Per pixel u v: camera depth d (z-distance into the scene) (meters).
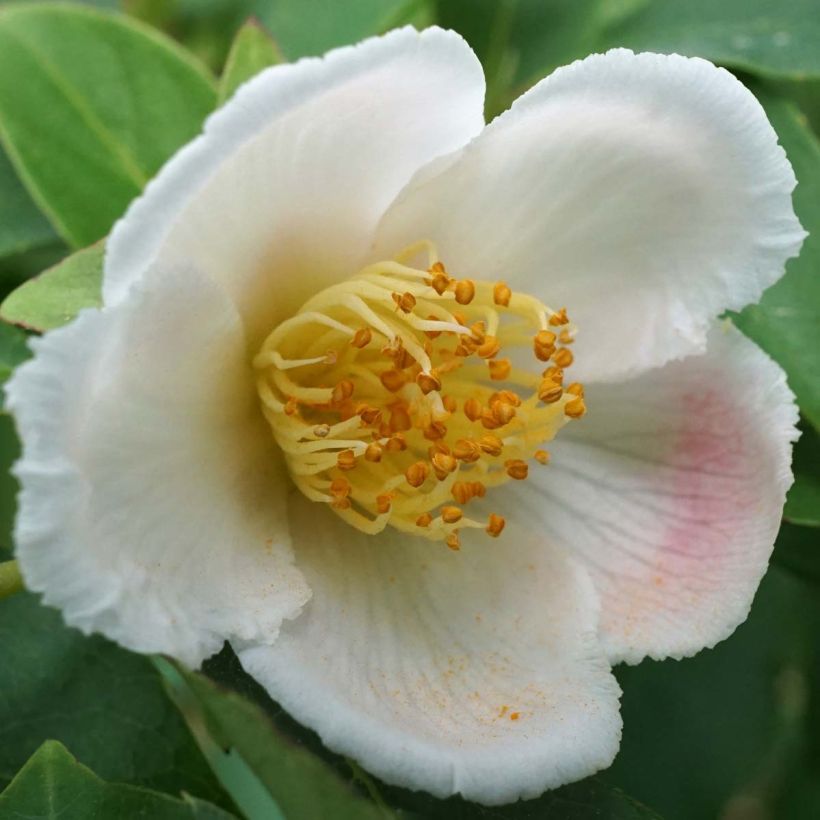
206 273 0.19
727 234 0.21
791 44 0.23
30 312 0.20
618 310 0.21
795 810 0.25
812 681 0.25
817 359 0.22
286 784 0.19
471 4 0.24
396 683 0.20
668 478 0.21
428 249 0.21
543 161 0.20
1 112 0.23
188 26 0.25
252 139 0.19
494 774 0.19
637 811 0.20
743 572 0.21
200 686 0.19
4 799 0.20
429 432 0.21
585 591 0.21
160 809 0.20
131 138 0.23
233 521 0.20
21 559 0.18
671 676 0.25
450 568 0.21
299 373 0.21
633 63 0.20
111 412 0.19
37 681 0.22
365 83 0.19
